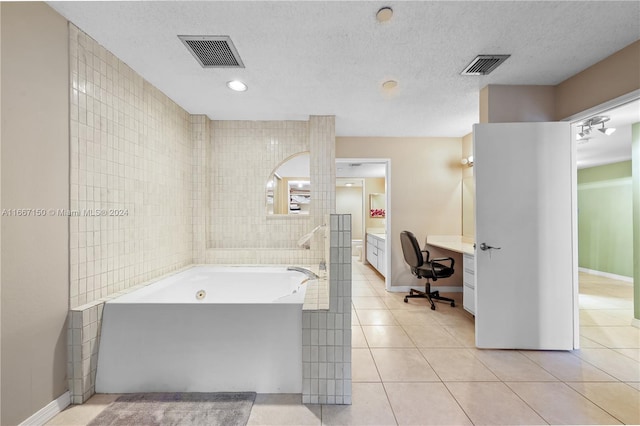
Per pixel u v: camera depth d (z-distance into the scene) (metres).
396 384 1.75
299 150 3.16
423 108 2.80
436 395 1.64
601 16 1.49
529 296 2.18
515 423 1.42
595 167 4.96
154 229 2.37
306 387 1.59
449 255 3.83
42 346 1.39
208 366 1.68
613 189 4.70
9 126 1.23
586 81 2.04
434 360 2.03
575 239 2.16
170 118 2.59
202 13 1.47
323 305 1.69
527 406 1.54
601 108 1.93
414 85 2.30
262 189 3.15
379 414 1.49
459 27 1.58
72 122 1.56
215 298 2.66
